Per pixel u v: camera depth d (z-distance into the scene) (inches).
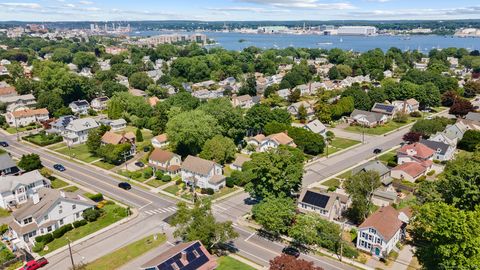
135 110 5516.7
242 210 3026.6
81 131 4731.8
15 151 4382.4
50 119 5428.2
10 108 5693.9
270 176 2765.7
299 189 3157.0
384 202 3034.0
